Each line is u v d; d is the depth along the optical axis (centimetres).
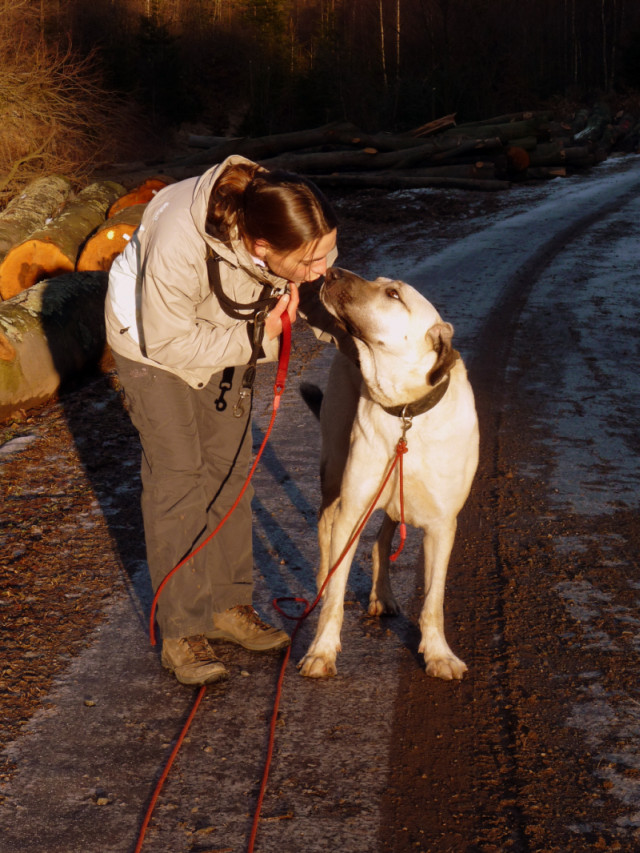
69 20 2452
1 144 1569
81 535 412
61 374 638
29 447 536
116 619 337
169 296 263
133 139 2384
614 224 1584
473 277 1137
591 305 995
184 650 296
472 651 323
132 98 2589
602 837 225
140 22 2897
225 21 3719
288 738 266
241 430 318
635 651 320
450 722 277
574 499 477
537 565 395
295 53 3697
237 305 279
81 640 322
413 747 264
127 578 371
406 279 1116
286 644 321
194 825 227
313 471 508
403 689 296
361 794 241
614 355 798
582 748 263
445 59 3022
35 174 1570
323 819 230
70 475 491
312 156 1936
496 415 626
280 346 292
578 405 654
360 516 305
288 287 285
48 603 347
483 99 3036
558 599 362
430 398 286
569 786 246
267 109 2952
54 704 281
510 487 495
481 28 3269
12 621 331
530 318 925
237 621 324
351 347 308
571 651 320
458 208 1741
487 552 411
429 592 307
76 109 1711
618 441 577
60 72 1812
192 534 296
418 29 3334
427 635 307
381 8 3438
